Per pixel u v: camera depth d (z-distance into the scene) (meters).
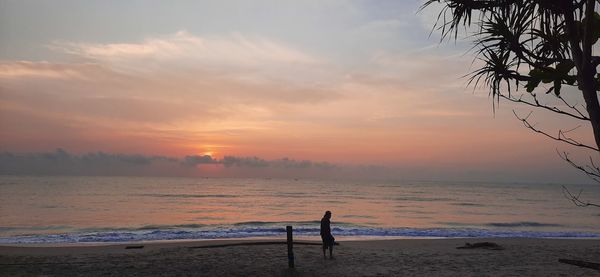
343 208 66.06
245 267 13.88
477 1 2.73
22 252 17.83
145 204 65.88
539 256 17.08
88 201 67.94
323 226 15.64
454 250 18.88
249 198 88.88
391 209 65.19
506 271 13.85
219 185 172.88
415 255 17.09
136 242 23.98
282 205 71.00
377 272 13.45
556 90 2.78
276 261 15.00
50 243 23.95
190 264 14.38
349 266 14.31
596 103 2.31
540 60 2.69
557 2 2.50
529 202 90.00
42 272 13.12
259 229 31.56
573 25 2.50
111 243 23.69
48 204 60.12
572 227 40.19
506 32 2.62
